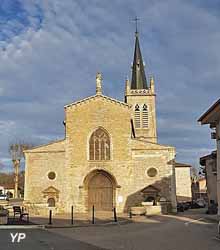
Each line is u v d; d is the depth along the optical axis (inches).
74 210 1717.5
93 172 1756.9
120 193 1728.6
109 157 1769.2
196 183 3435.0
